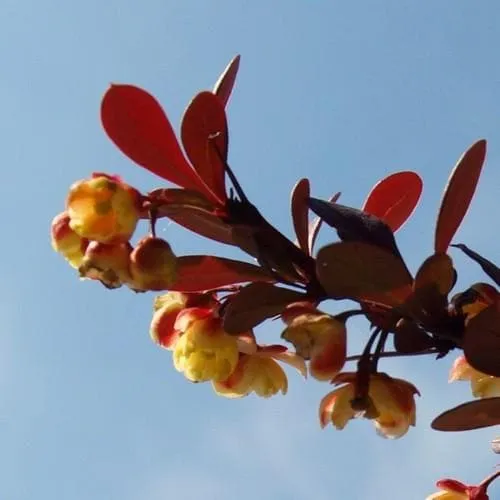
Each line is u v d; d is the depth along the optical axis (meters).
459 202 0.27
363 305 0.26
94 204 0.26
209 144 0.26
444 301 0.26
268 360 0.27
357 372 0.26
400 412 0.26
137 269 0.26
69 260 0.26
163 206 0.26
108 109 0.26
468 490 0.28
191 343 0.26
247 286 0.26
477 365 0.25
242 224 0.26
